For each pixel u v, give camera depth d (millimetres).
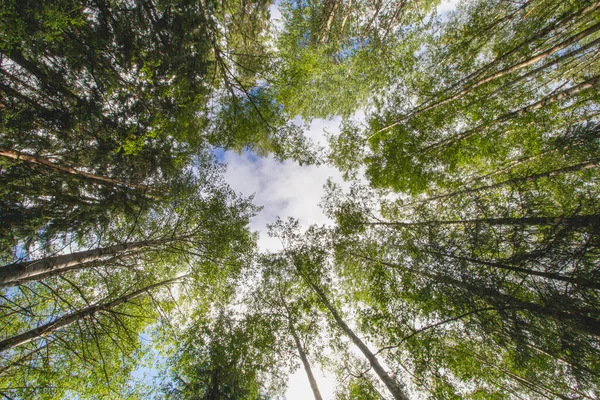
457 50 9742
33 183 5027
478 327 5031
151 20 5887
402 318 6484
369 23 11227
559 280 4000
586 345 3715
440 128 9898
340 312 10430
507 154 9406
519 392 7473
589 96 7746
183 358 9125
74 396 8125
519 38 9008
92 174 5840
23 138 4516
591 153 5859
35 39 3789
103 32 5090
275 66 10203
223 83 10352
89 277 8406
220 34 8742
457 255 5445
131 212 6984
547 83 9117
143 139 5953
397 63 10547
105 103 5559
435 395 6074
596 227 3734
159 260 9547
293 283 10672
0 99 4395
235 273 9977
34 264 5164
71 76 4840
